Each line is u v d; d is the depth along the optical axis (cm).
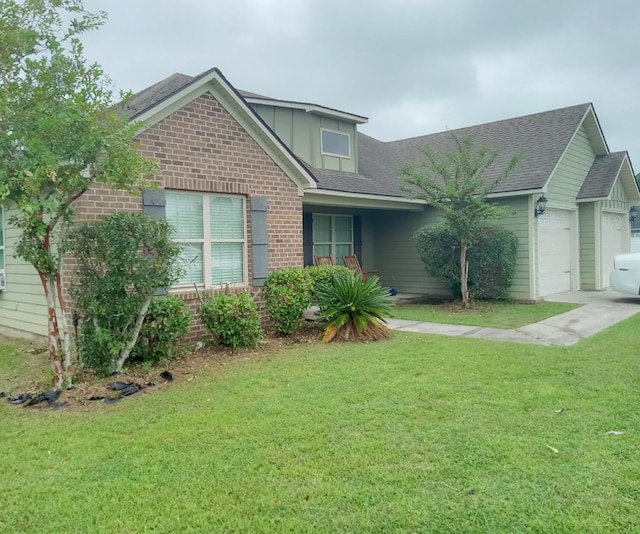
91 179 518
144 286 577
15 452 375
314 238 1409
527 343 738
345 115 1337
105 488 317
